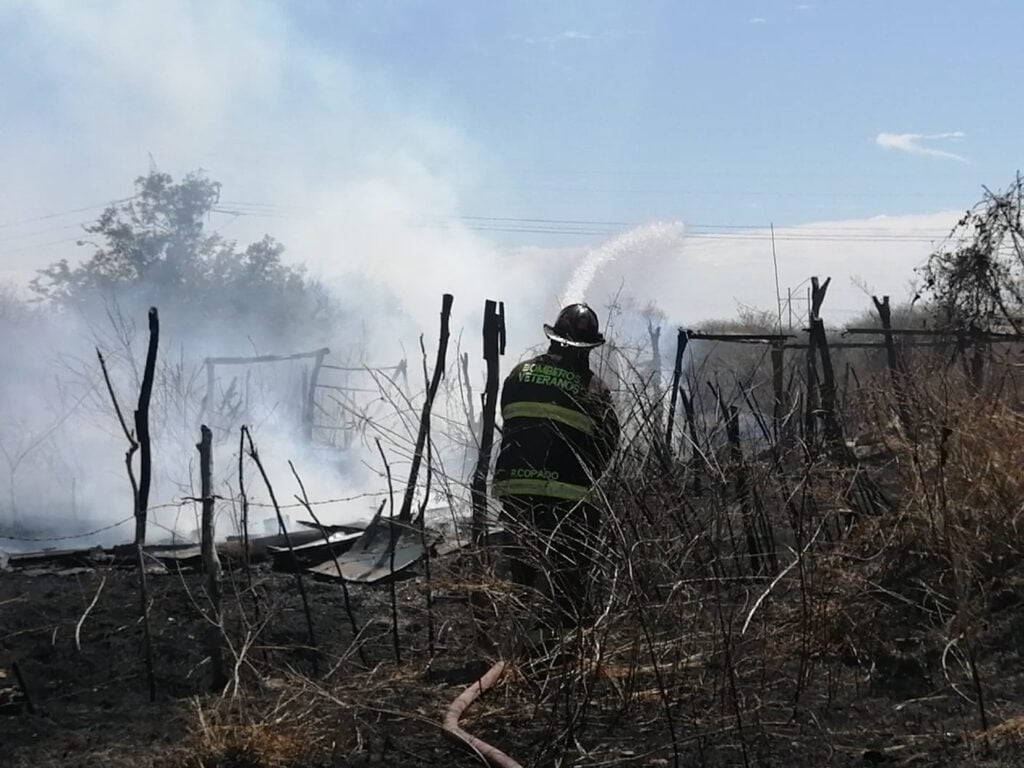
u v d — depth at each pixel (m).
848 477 7.35
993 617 6.34
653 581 5.68
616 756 5.02
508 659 5.69
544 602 5.67
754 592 6.16
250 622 7.07
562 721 5.36
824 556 6.52
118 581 8.29
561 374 6.56
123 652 6.61
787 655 6.07
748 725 5.27
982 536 6.70
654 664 5.06
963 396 7.61
